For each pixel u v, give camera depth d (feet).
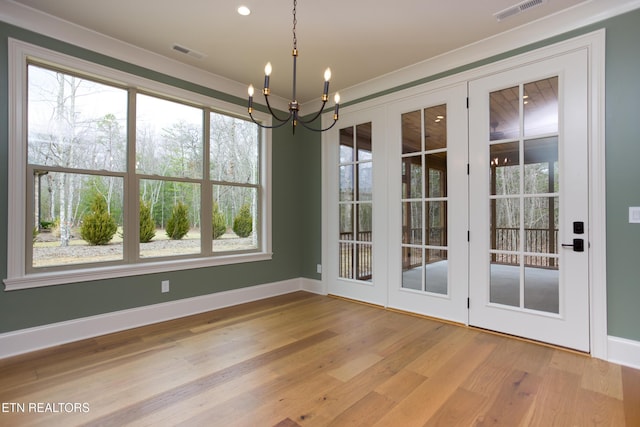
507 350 8.52
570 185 8.50
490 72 9.85
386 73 11.82
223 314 11.62
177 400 6.28
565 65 8.57
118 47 9.80
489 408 6.03
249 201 13.75
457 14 8.33
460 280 10.46
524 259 9.28
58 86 9.16
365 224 13.11
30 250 8.65
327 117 14.46
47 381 6.97
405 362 7.86
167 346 8.80
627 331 7.73
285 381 6.99
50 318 8.77
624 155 7.79
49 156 8.97
